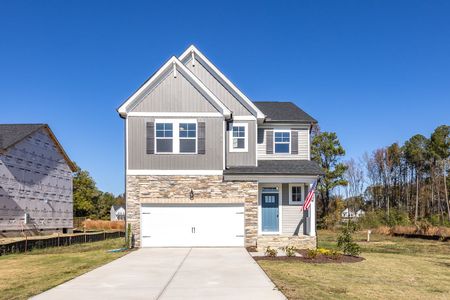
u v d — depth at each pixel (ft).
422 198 211.20
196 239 68.28
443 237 98.53
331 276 41.55
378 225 141.28
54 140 135.95
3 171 106.32
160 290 33.65
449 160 198.18
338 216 153.48
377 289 35.68
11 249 69.56
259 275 40.91
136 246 67.77
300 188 76.38
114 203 349.82
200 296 31.40
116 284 36.29
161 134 69.26
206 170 69.10
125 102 68.85
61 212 141.08
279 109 85.15
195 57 76.02
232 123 73.72
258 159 78.54
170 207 68.64
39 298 30.96
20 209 114.01
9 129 120.88
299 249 65.26
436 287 37.37
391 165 230.89
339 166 155.74
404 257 61.41
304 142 79.51
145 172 68.59
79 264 51.19
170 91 69.92
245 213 68.74
